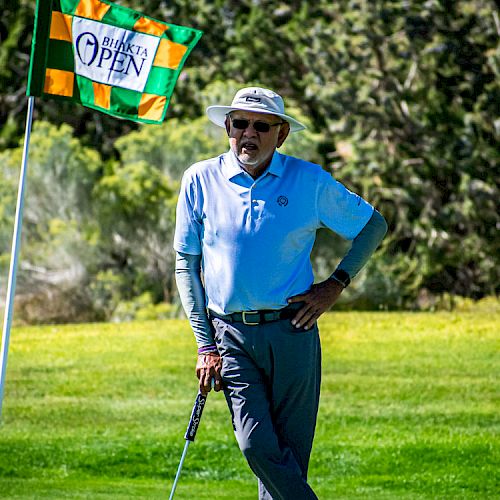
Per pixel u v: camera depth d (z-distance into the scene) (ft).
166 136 114.83
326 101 125.29
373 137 125.39
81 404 68.64
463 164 122.11
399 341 90.94
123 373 78.79
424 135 123.75
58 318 110.01
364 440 57.06
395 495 42.91
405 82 124.98
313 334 27.22
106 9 30.30
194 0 132.77
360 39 124.88
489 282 121.90
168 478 49.88
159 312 108.58
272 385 27.09
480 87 124.36
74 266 111.04
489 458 51.90
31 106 29.91
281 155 27.27
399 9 124.36
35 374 78.84
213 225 26.76
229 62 132.16
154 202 111.14
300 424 27.43
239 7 134.72
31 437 58.75
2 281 110.52
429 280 122.21
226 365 27.07
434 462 51.47
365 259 27.63
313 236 27.37
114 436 58.80
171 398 70.44
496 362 81.41
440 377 76.07
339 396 70.13
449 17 124.06
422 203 121.90
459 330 96.32
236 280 26.50
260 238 26.43
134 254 111.45
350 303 116.26
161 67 30.58
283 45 131.44
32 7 138.00
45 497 38.68
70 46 30.14
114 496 39.40
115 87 30.48
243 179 26.73
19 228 28.89
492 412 64.85
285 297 26.68
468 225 121.60
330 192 27.07
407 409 65.98
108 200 111.14
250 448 26.37
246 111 26.32
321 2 129.39
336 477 48.98
